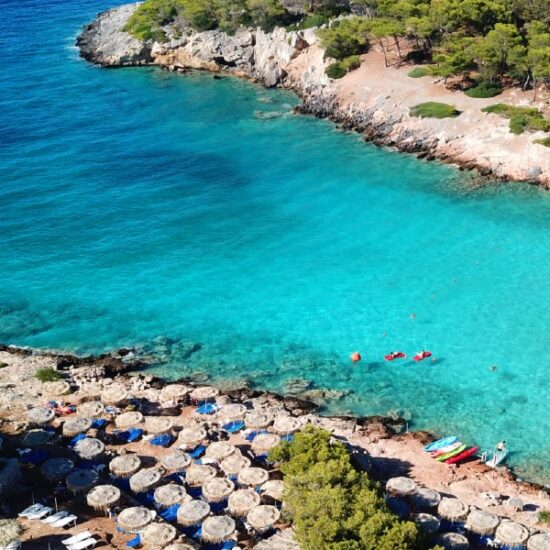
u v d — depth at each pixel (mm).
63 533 49594
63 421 62156
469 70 128375
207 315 80562
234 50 158750
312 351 74188
